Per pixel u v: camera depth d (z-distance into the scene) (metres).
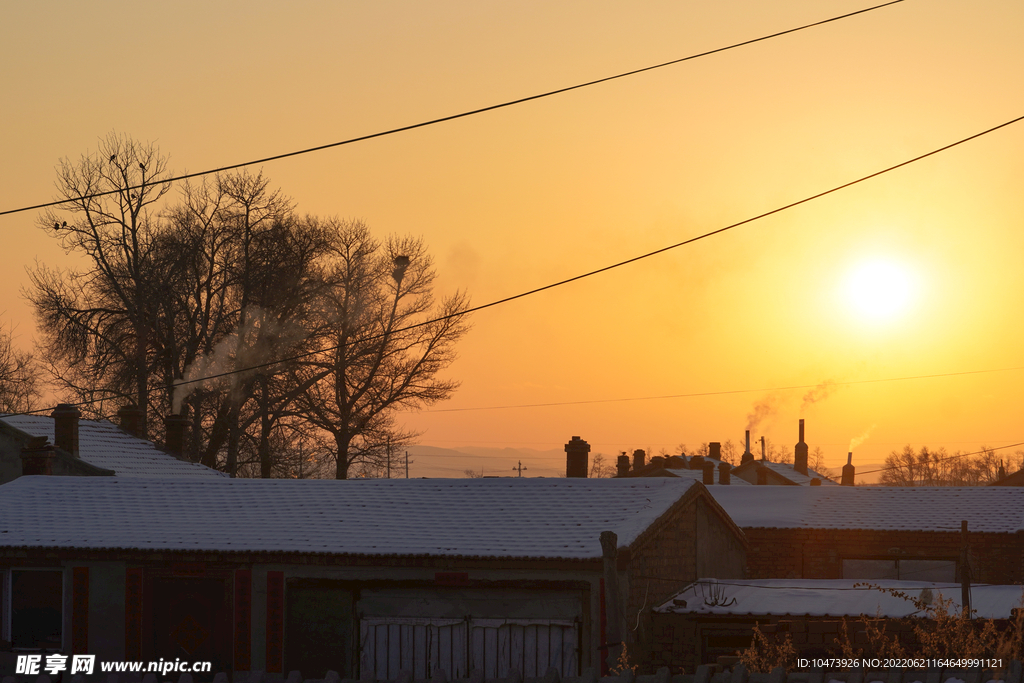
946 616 19.45
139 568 22.19
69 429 31.14
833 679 14.02
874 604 22.33
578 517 22.83
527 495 24.73
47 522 23.73
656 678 14.56
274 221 47.81
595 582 20.42
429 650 21.14
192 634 21.95
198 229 47.22
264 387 46.56
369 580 21.44
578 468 33.25
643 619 21.39
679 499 23.75
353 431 48.41
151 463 34.81
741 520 35.59
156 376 47.12
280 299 47.00
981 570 32.53
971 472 130.25
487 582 20.89
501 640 20.83
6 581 22.56
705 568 26.64
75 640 22.09
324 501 24.89
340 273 49.50
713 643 21.94
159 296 45.59
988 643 18.59
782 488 40.09
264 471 47.84
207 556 21.81
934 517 34.34
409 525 22.84
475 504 24.23
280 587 21.70
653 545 22.36
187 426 40.88
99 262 46.66
